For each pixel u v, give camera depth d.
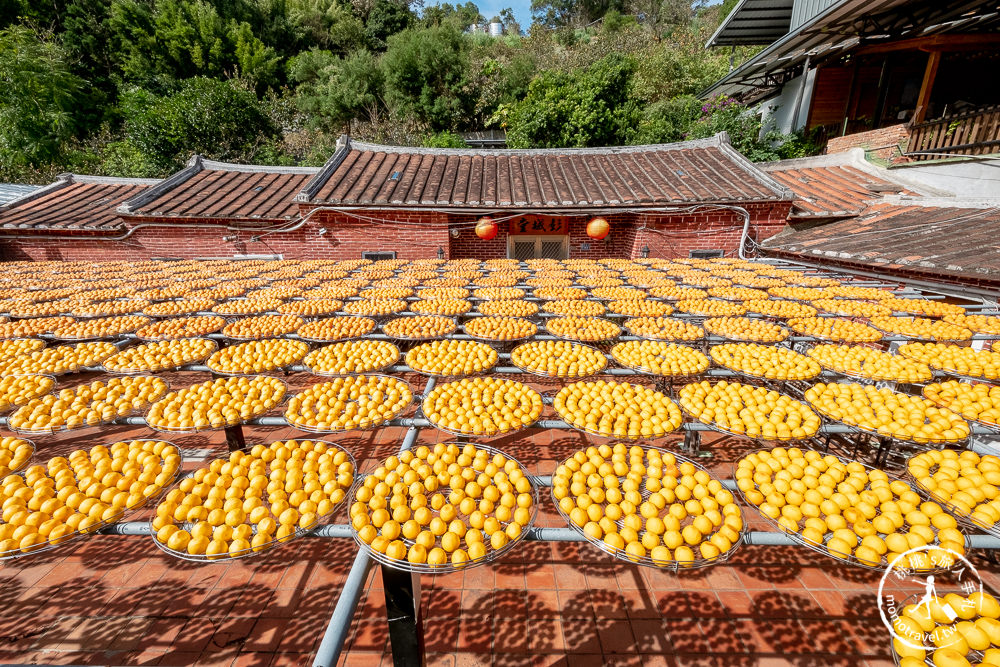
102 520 2.28
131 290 7.58
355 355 4.54
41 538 2.17
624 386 3.80
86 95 25.36
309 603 2.83
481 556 2.07
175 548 2.08
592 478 2.65
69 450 4.49
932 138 10.35
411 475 2.62
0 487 2.53
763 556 3.21
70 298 7.03
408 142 24.44
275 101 26.62
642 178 12.42
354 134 25.41
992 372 3.88
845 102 15.23
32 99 22.73
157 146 21.80
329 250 11.74
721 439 4.68
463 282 8.20
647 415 3.33
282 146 24.33
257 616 2.73
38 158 21.95
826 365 4.29
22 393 3.66
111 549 3.28
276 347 4.73
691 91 23.41
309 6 35.22
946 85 13.59
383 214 11.34
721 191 11.13
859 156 12.50
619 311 6.16
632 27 31.38
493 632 2.63
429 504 2.50
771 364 4.11
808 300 6.39
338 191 11.41
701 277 8.40
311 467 2.70
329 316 6.25
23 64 22.62
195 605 2.81
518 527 2.24
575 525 2.30
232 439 4.03
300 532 2.19
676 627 2.66
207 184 13.22
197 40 28.48
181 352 4.64
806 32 11.65
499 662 2.46
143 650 2.52
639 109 21.05
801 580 2.99
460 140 23.36
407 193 11.61
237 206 11.86
